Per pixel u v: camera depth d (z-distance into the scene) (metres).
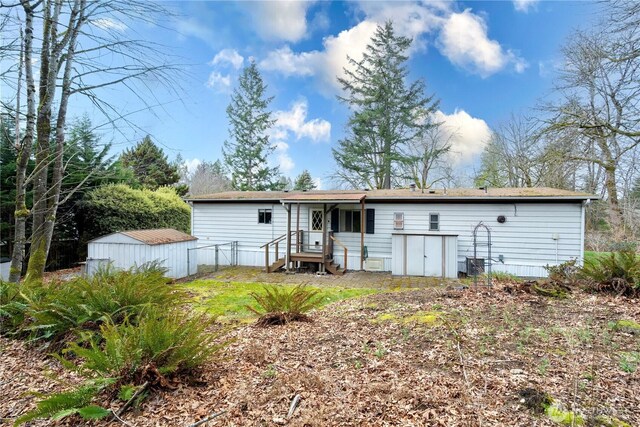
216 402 2.84
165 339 3.12
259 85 27.20
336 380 3.09
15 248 6.38
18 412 2.98
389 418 2.45
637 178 14.17
